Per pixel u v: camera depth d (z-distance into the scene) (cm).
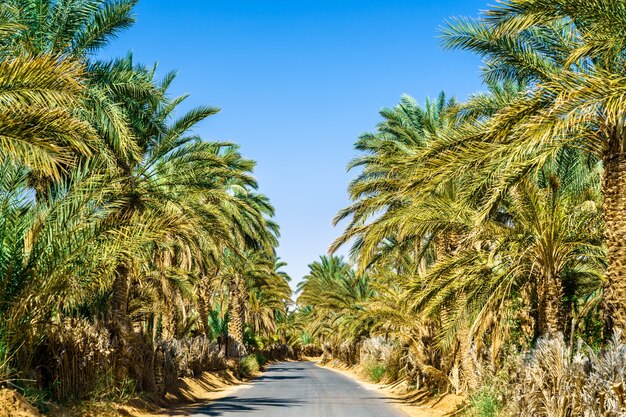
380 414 1489
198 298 3272
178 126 1794
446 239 1953
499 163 1048
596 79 791
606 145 1014
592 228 1370
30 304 1009
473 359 1575
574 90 793
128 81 1494
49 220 1066
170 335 2798
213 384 2555
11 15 1230
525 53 1166
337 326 5591
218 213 2220
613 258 981
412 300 1667
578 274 1845
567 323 1802
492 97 1320
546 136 825
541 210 1320
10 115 834
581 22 1024
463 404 1507
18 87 852
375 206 1912
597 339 1659
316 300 5772
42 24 1376
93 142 1141
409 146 2017
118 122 1354
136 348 1570
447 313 1814
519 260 1362
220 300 4572
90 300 1486
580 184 1545
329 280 5612
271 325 6022
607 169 1012
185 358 2336
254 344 5328
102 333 1382
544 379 1045
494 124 973
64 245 1057
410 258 2733
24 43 1303
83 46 1451
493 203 1044
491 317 1426
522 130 944
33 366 1138
